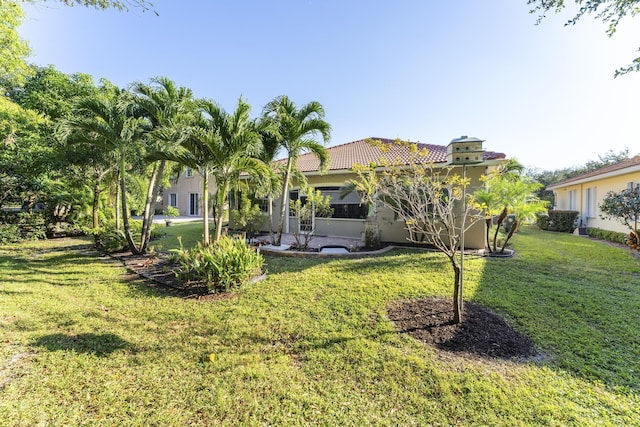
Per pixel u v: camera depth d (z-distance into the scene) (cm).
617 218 1176
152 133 756
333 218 1375
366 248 1036
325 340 387
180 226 1894
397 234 1141
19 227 1232
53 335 401
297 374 318
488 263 800
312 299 538
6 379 304
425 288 586
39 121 1011
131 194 1446
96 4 427
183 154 776
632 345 368
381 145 518
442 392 283
